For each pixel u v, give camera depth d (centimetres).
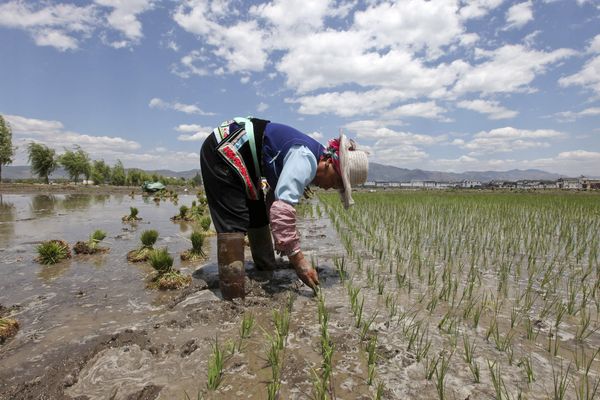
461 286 414
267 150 370
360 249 619
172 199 2369
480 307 349
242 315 321
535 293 391
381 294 383
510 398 207
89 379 224
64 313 338
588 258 555
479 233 774
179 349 259
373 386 218
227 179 356
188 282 423
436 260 539
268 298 364
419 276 452
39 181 5312
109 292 401
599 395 208
